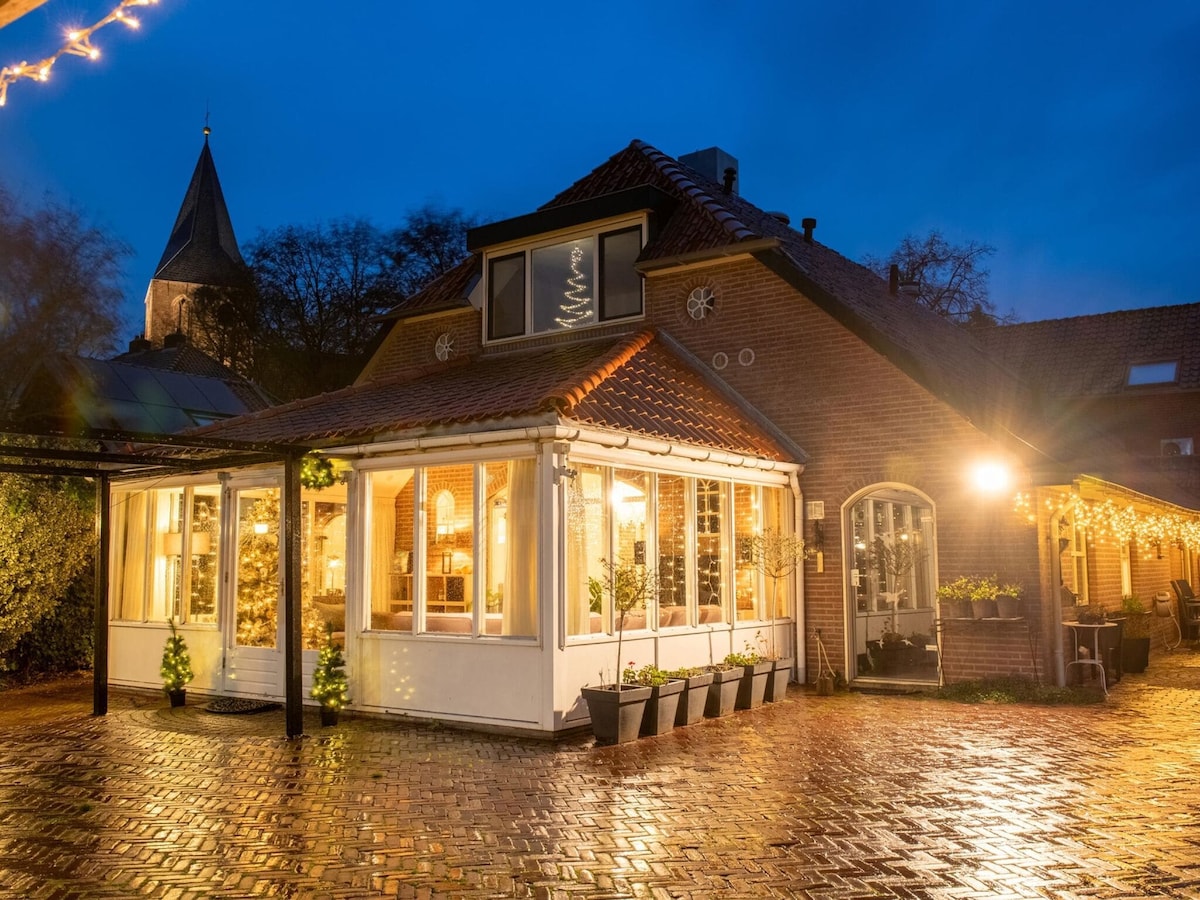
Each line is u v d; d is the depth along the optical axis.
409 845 6.65
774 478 13.94
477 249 17.17
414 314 18.08
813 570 14.27
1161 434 25.23
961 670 13.27
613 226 16.05
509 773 8.73
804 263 15.70
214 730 10.97
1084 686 13.34
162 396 24.34
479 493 11.05
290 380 42.50
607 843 6.67
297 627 10.66
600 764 9.06
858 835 6.79
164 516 14.01
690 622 12.30
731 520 13.16
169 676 12.74
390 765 9.10
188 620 13.46
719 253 14.70
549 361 14.67
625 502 11.54
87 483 15.59
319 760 9.34
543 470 10.47
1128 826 6.95
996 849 6.47
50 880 6.03
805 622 14.27
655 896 5.72
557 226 16.23
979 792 7.91
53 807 7.68
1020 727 10.73
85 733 10.92
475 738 10.37
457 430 11.06
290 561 10.70
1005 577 13.00
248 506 12.99
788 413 14.54
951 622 13.31
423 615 11.38
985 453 13.15
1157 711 11.73
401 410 12.70
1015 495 12.98
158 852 6.54
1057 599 13.11
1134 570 19.33
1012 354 27.83
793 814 7.32
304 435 12.41
